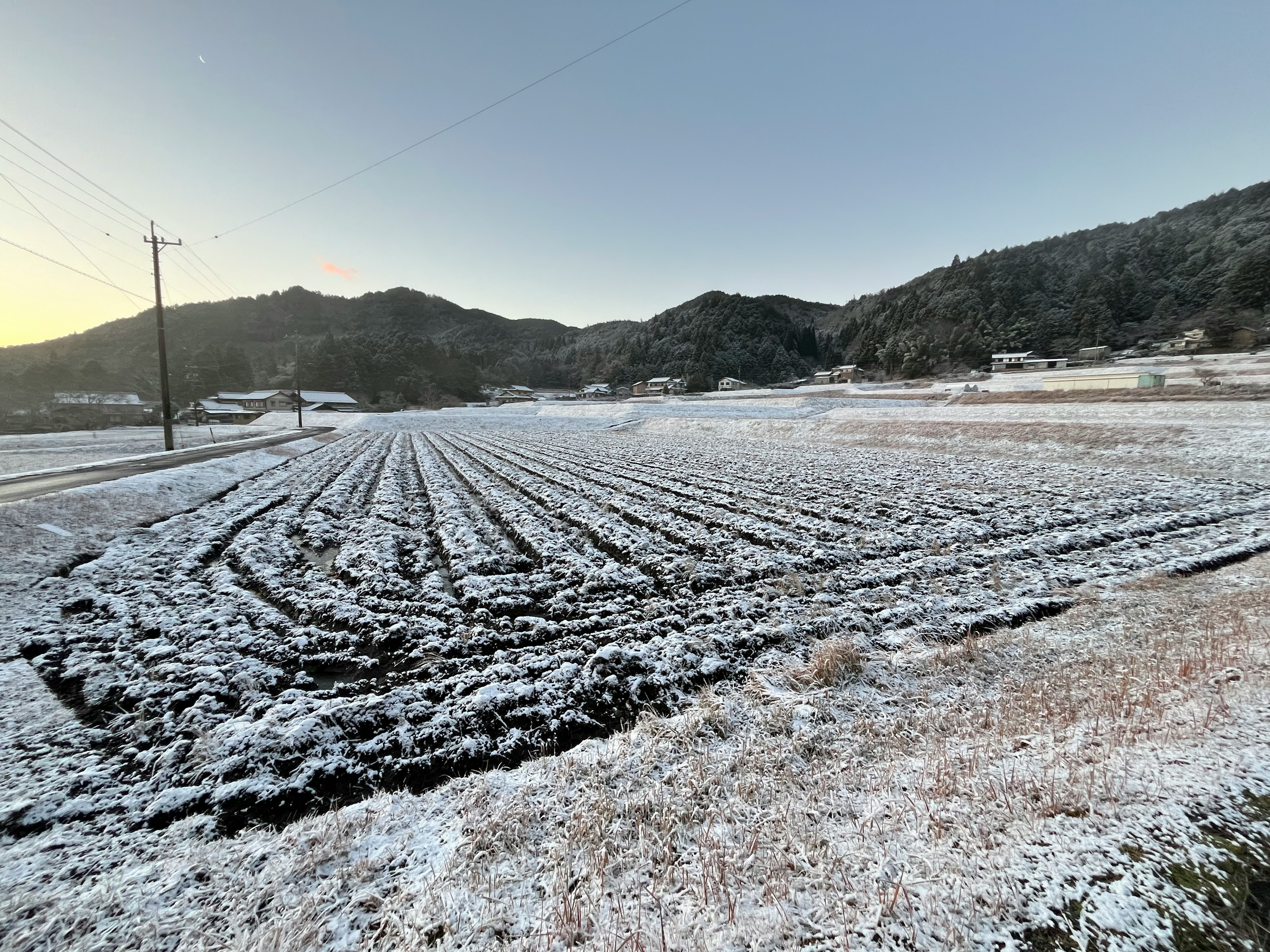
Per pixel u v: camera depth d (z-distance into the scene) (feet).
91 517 42.39
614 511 53.57
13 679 21.15
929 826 12.35
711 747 17.21
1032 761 14.47
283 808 15.16
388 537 42.96
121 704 19.57
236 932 10.77
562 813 14.07
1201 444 71.46
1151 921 9.27
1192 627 23.93
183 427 204.03
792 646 24.91
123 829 14.02
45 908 11.40
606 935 10.14
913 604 29.04
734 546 39.75
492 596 31.19
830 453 98.84
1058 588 31.24
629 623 27.68
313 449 117.80
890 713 19.08
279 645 24.59
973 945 9.25
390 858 12.73
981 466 74.79
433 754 17.52
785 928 10.00
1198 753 13.57
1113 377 144.66
